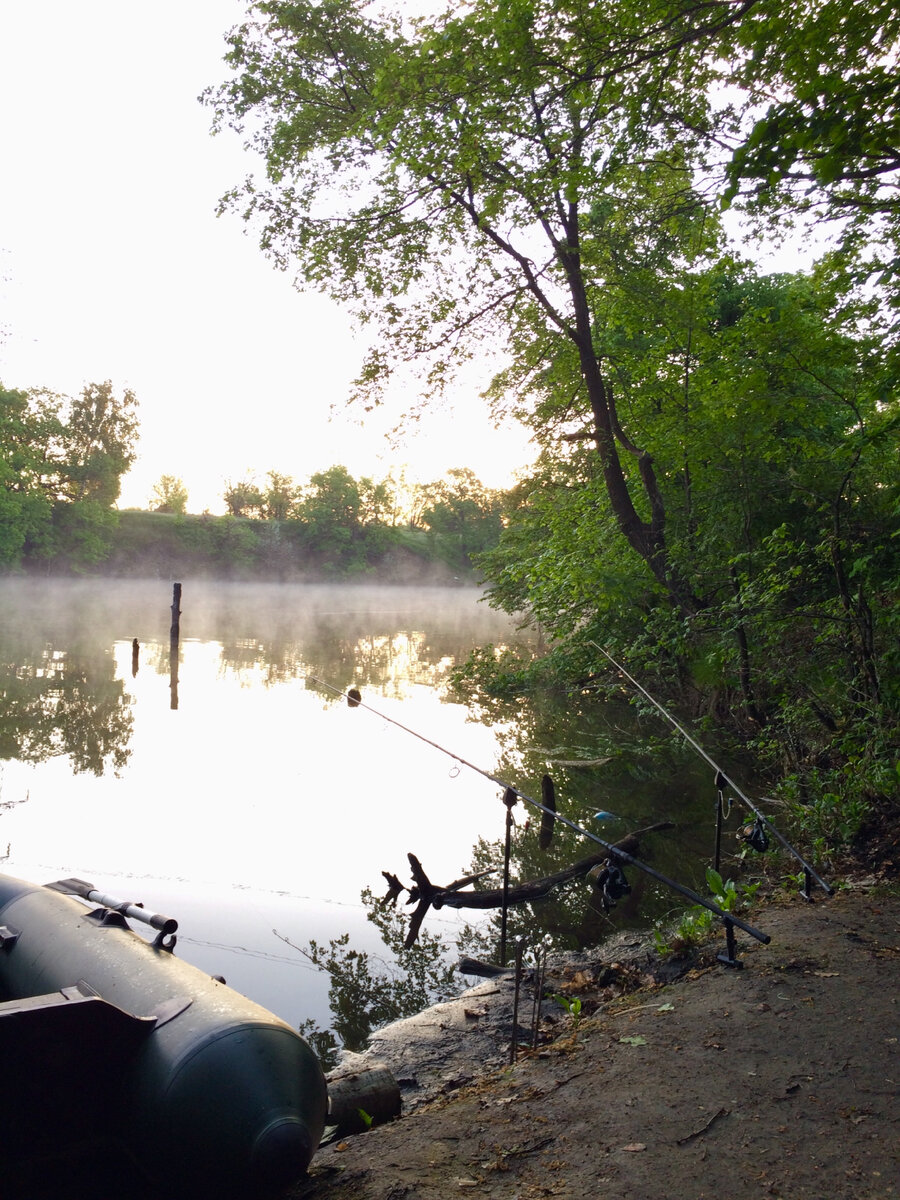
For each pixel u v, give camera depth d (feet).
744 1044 11.92
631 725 48.52
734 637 35.83
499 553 70.90
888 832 21.89
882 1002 12.98
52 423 196.34
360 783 34.37
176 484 331.36
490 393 52.11
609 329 51.08
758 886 20.36
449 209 46.03
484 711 53.47
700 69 30.63
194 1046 9.19
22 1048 9.02
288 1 44.50
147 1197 9.52
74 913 12.28
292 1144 8.82
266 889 22.29
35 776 33.37
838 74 20.42
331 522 306.96
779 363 33.40
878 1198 8.30
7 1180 9.16
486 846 26.91
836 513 28.27
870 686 25.20
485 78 33.27
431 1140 10.11
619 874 15.02
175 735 42.42
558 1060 12.21
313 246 46.26
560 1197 8.62
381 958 18.47
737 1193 8.50
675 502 47.62
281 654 85.10
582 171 34.37
